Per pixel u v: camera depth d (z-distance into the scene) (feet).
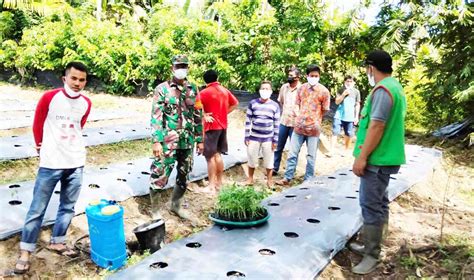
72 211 13.00
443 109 36.99
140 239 13.41
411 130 40.93
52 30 49.39
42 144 12.02
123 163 21.61
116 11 61.98
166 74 45.42
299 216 15.40
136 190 17.74
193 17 53.21
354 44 39.96
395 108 11.27
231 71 42.65
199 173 21.49
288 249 12.55
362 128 12.17
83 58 47.29
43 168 11.98
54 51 49.08
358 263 12.82
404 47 36.47
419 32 35.17
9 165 19.88
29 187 16.70
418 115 41.37
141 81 47.24
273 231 13.85
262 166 25.76
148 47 46.75
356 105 30.86
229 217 14.10
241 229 13.96
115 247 12.37
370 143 11.30
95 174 19.02
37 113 11.81
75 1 61.36
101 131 28.04
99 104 41.27
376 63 11.58
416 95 41.16
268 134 21.25
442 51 38.09
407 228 16.48
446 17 35.14
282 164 26.73
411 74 42.06
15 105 34.81
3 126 25.98
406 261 12.71
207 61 43.45
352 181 20.75
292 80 23.77
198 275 10.85
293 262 11.83
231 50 43.11
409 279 11.79
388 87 11.19
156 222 13.73
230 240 13.08
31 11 54.95
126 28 49.03
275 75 40.11
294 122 22.00
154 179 14.96
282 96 24.81
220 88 19.54
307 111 21.35
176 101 14.89
